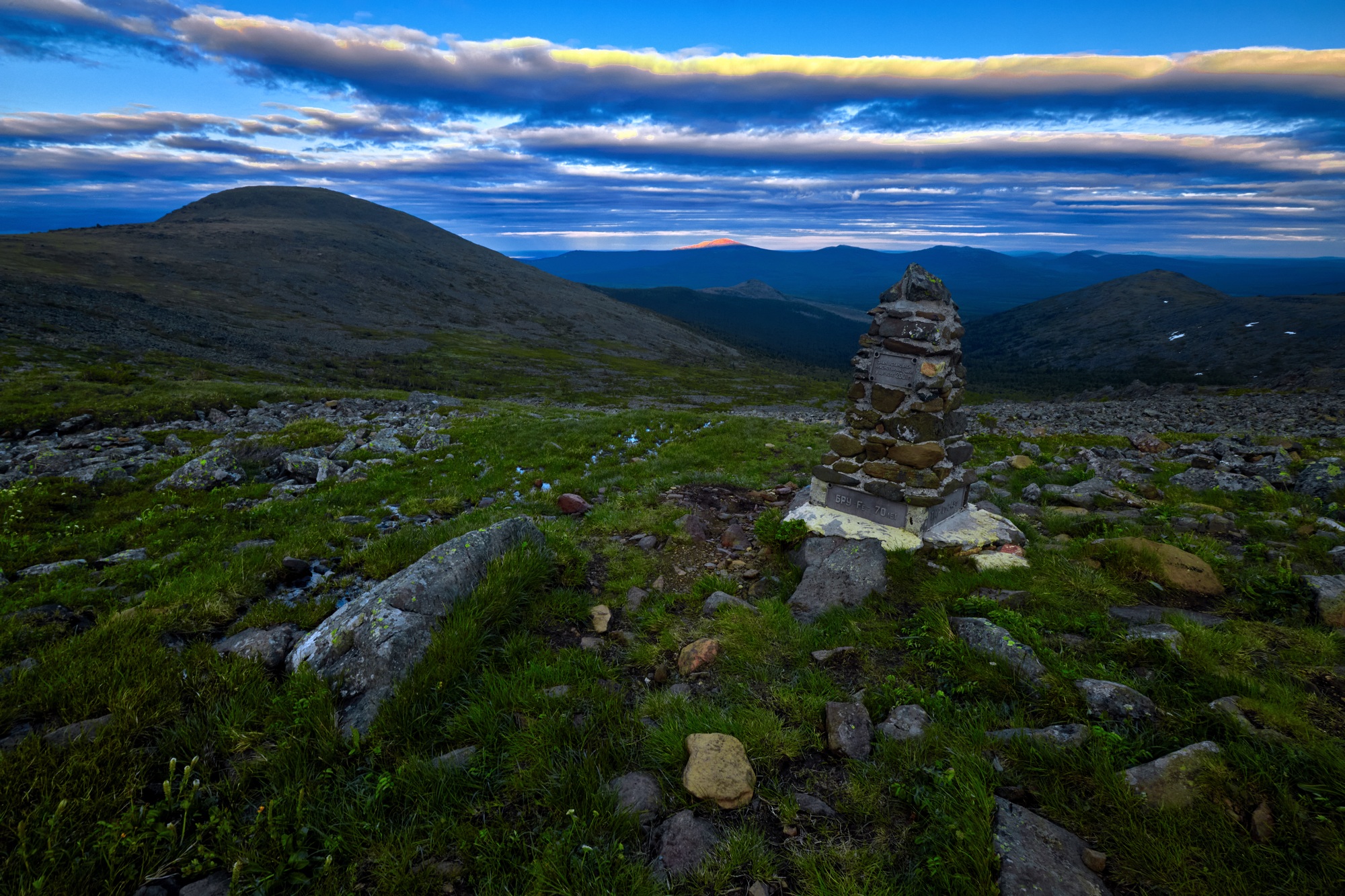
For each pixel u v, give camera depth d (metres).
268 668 2.94
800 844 2.09
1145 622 3.27
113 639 2.96
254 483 7.08
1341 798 1.99
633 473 7.02
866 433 4.55
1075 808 2.13
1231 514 5.02
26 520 5.53
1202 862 1.88
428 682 2.76
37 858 1.92
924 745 2.46
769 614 3.49
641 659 3.16
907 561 4.02
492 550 3.68
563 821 2.17
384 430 10.47
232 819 2.16
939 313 4.29
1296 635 3.05
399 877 1.94
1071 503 5.61
